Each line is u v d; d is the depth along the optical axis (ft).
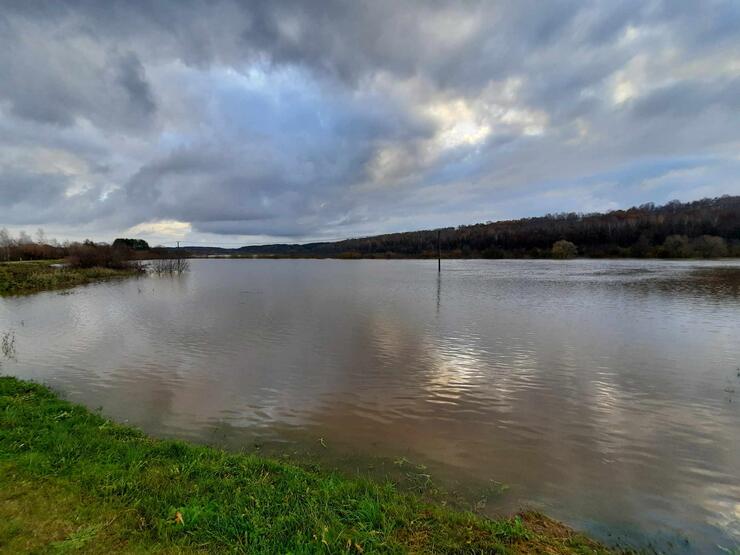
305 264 364.38
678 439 20.66
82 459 15.43
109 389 28.19
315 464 17.88
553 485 16.42
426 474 17.21
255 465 16.05
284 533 11.35
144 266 196.13
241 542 10.82
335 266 298.15
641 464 18.19
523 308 67.92
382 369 33.06
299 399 26.45
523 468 17.80
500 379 30.45
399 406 25.21
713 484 16.55
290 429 21.90
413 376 31.22
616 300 76.64
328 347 40.91
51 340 44.60
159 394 27.30
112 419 22.84
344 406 25.23
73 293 97.66
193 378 30.76
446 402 25.89
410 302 77.51
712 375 31.30
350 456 18.85
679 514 14.52
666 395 26.99
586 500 15.35
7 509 11.91
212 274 196.03
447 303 75.46
